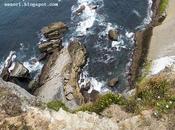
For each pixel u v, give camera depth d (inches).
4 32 2106.3
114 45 1835.6
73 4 2214.6
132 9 2066.9
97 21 2028.8
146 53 1681.8
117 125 711.1
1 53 1967.3
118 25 1973.4
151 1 2086.6
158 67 1547.7
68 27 2020.2
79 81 1658.5
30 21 2155.5
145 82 897.5
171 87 818.2
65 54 1775.3
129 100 805.2
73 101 1507.1
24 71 1747.0
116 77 1651.1
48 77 1686.8
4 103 795.4
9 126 708.7
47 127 700.0
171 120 693.9
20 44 2001.7
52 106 874.1
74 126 703.1
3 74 1770.4
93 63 1750.7
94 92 1592.0
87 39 1905.8
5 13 2240.4
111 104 808.3
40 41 1982.0
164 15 1865.2
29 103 850.8
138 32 1855.3
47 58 1849.2
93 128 701.3
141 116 717.3
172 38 1700.3
